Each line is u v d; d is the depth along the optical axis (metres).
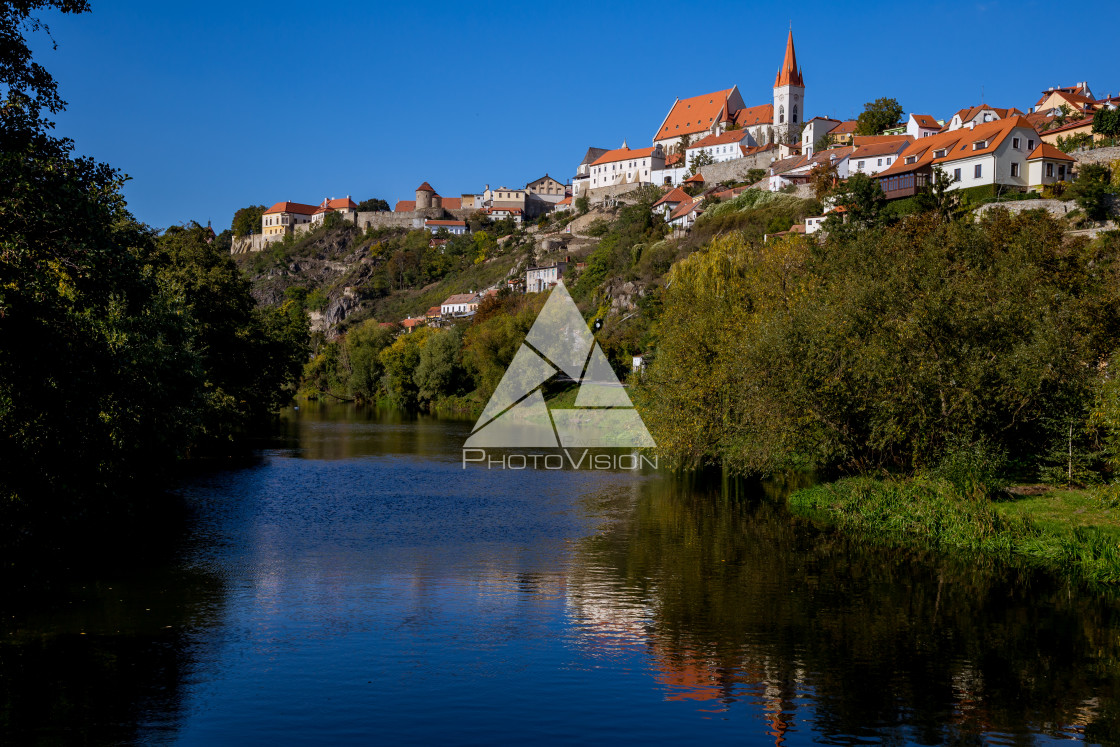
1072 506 26.91
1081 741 12.68
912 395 28.53
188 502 34.47
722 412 38.75
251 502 34.75
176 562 23.86
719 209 127.19
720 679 15.17
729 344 37.16
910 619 18.73
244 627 17.97
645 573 22.92
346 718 13.38
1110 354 31.39
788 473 41.16
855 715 13.63
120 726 12.90
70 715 13.25
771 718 13.49
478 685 14.84
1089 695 14.46
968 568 23.30
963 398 27.62
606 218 183.00
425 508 33.59
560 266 154.88
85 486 18.02
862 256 36.22
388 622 18.47
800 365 30.69
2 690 14.25
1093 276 40.06
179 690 14.41
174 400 32.03
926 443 29.14
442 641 17.20
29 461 15.62
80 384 15.45
